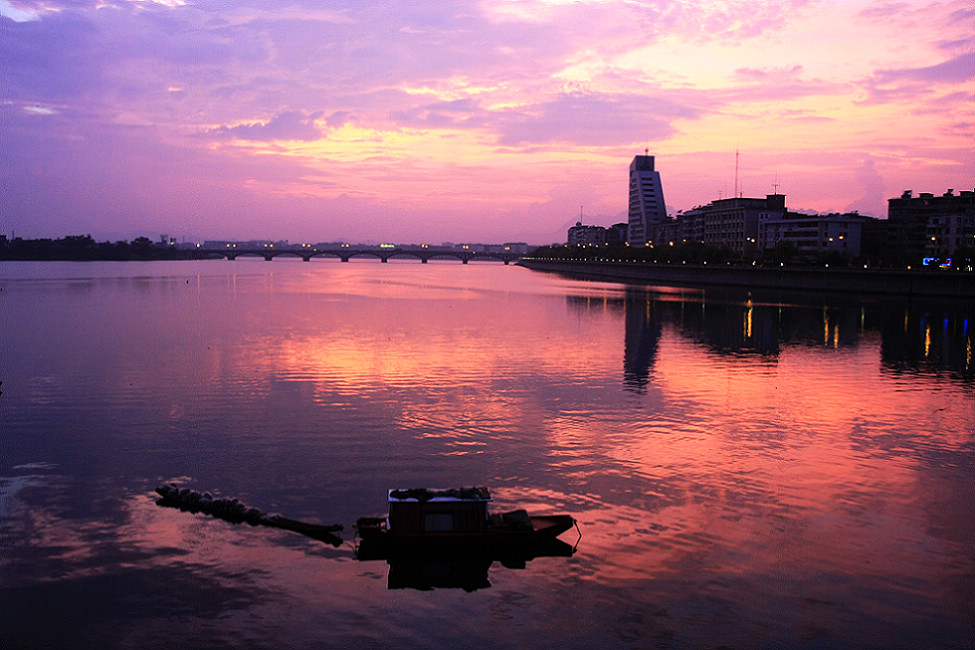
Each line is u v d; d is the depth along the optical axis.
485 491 27.11
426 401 46.59
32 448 36.31
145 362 60.56
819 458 35.94
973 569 24.42
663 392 50.47
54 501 29.52
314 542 26.12
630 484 31.84
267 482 31.72
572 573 24.14
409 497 26.23
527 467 33.84
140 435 38.56
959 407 47.03
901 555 25.38
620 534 26.92
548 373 57.09
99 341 73.44
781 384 54.12
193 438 38.03
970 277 130.75
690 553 25.48
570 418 42.75
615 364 61.81
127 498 29.89
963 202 193.50
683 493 30.92
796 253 197.25
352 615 21.75
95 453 35.50
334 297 141.75
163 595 22.55
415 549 25.30
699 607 22.12
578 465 34.22
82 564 24.36
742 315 105.94
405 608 22.14
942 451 37.34
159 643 20.25
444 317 101.50
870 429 41.50
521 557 25.25
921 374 59.19
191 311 107.56
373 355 65.44
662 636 20.70
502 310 113.62
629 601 22.47
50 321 92.00
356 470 33.25
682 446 37.53
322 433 39.03
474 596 22.83
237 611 21.83
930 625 21.25
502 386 51.75
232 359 62.38
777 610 21.94
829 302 129.00
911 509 29.45
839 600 22.53
